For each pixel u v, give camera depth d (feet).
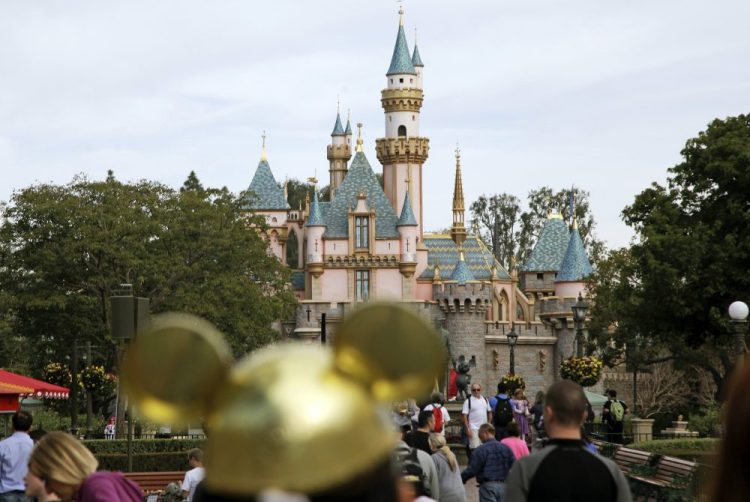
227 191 265.54
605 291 312.29
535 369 458.09
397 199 487.61
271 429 9.17
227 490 9.18
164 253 241.96
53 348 243.60
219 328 252.83
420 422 59.98
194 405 10.03
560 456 26.78
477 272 481.46
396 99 493.36
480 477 58.75
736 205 198.80
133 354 10.11
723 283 198.08
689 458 109.60
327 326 437.99
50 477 26.89
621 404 144.77
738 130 206.90
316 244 452.76
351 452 9.24
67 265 231.71
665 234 203.82
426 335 9.73
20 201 233.76
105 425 229.25
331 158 545.03
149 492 97.55
